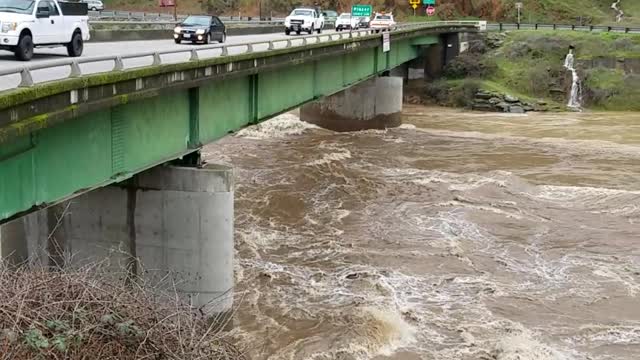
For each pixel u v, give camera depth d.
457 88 67.75
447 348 18.03
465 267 23.64
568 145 46.03
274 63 24.86
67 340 9.95
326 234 26.66
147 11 99.38
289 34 45.47
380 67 47.78
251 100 24.09
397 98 52.59
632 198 32.19
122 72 14.81
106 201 19.66
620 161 41.09
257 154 40.06
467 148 44.72
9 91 11.33
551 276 23.11
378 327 18.64
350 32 37.84
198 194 19.16
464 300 20.98
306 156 39.88
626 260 24.61
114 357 10.20
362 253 24.61
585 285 22.42
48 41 18.80
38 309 10.30
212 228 19.27
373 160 40.22
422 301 20.80
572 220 29.06
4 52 19.14
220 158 38.25
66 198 14.39
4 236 20.22
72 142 14.44
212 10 102.19
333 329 18.62
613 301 21.31
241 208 29.33
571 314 20.33
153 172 19.30
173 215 19.33
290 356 17.20
